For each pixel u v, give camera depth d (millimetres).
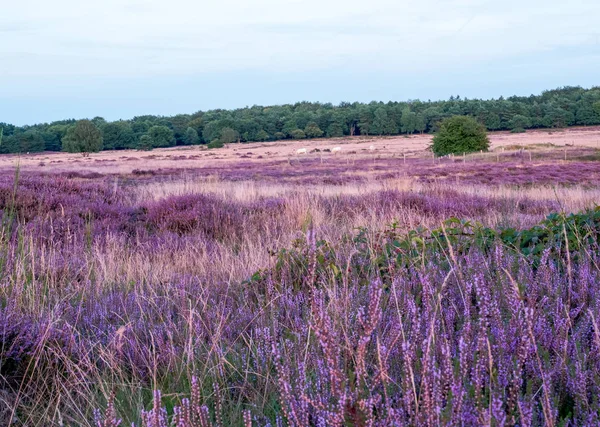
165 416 2174
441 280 3533
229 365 2936
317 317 2082
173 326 3568
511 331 2484
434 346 2400
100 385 2801
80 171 37281
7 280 4156
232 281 4801
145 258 6418
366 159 57750
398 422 1882
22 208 8914
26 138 124938
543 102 169625
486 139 55656
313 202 10562
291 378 2586
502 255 3693
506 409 2082
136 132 158000
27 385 2893
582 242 4113
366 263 4387
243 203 11312
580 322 2812
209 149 121000
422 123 159875
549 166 34094
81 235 7414
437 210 10445
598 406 2043
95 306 4164
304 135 156500
